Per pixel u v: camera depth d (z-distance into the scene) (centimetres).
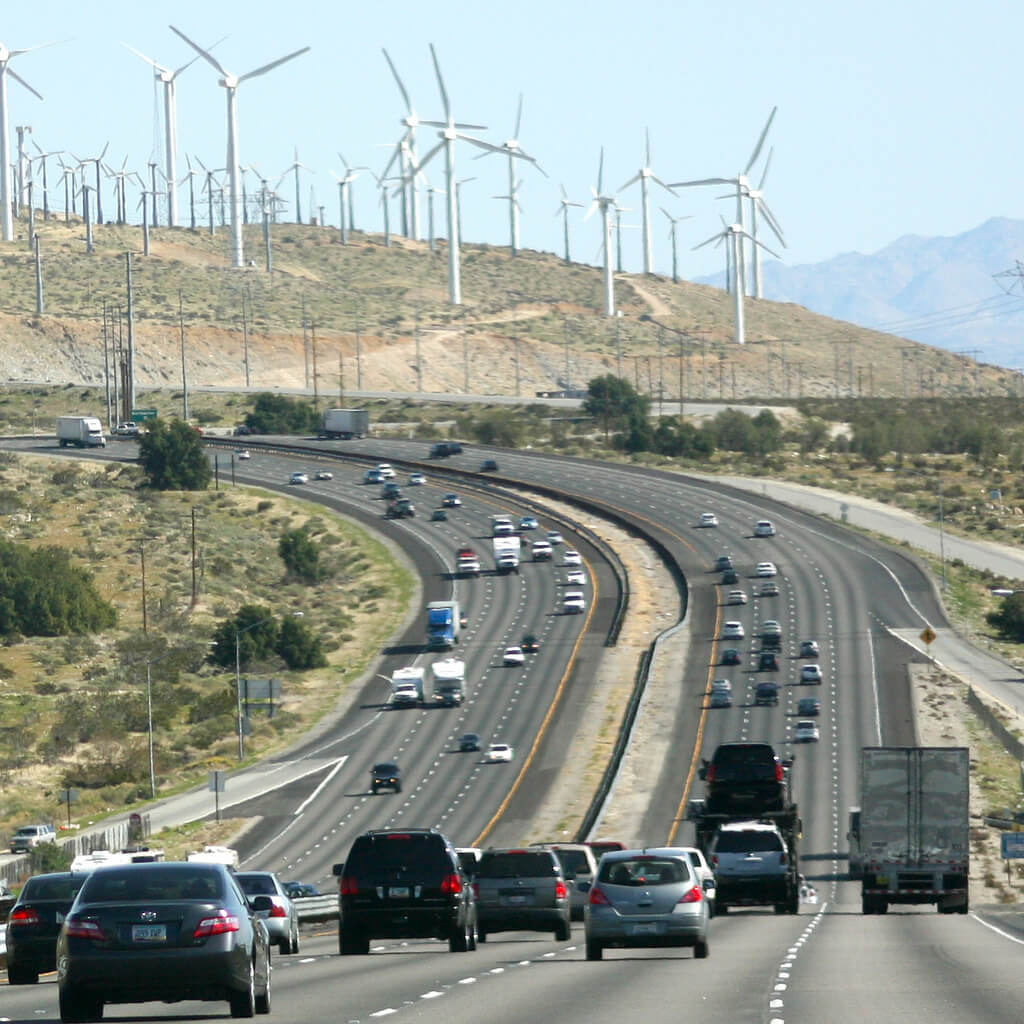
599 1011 8975
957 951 13725
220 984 8650
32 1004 10669
